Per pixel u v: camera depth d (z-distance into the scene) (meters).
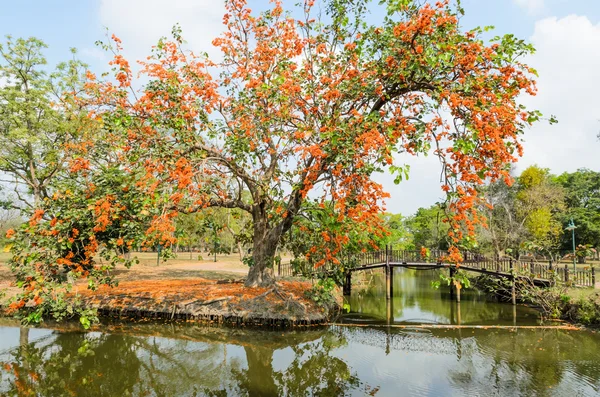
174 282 17.70
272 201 10.41
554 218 31.23
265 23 13.20
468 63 7.13
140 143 10.43
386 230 7.45
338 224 7.05
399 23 7.89
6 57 17.70
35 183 18.84
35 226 7.81
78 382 8.48
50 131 18.27
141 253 48.72
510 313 16.48
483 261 18.83
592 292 14.37
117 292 14.96
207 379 8.82
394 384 8.42
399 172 6.08
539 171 29.75
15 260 7.82
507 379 8.59
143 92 11.05
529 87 6.99
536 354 10.35
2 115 17.88
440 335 12.69
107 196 8.35
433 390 8.04
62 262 7.89
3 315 13.70
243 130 11.01
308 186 7.91
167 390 8.17
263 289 14.82
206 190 10.90
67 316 13.56
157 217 7.83
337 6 10.49
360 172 6.82
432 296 21.81
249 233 17.11
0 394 7.79
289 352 10.80
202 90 12.10
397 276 35.41
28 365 9.40
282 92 9.29
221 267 28.06
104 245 9.39
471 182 6.41
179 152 9.11
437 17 7.59
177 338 11.78
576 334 12.25
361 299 20.91
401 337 12.45
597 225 31.17
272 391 8.19
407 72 7.82
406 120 7.84
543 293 15.33
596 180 37.00
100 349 10.66
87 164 9.73
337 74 9.77
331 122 7.71
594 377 8.62
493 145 5.93
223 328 12.83
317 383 8.59
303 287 16.17
